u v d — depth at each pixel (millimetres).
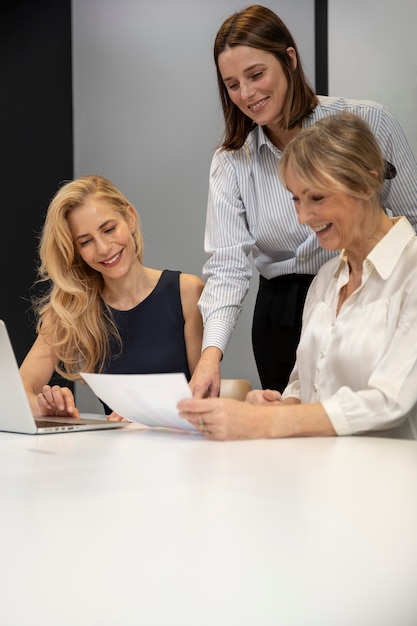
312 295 1859
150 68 4043
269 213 2248
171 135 3984
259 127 2203
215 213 2293
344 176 1556
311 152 1564
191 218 3930
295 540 710
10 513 836
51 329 2424
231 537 721
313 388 1769
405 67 3082
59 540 718
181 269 3971
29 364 2436
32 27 4238
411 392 1504
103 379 1604
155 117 4035
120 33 4141
